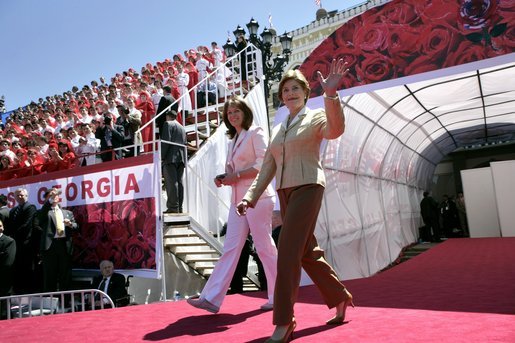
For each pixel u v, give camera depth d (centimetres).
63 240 721
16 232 783
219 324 335
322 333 283
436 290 505
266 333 291
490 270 709
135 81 1527
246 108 399
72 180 821
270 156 302
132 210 731
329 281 303
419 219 1873
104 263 689
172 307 435
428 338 257
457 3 568
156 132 1021
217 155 1016
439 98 1072
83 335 315
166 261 834
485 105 1276
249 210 373
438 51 577
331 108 255
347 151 942
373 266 1060
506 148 2247
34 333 331
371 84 620
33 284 780
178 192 762
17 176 1016
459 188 2355
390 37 611
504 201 1639
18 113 1947
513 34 530
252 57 1349
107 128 954
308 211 264
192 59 1380
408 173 1702
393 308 380
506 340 245
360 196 1045
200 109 1138
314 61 665
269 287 384
